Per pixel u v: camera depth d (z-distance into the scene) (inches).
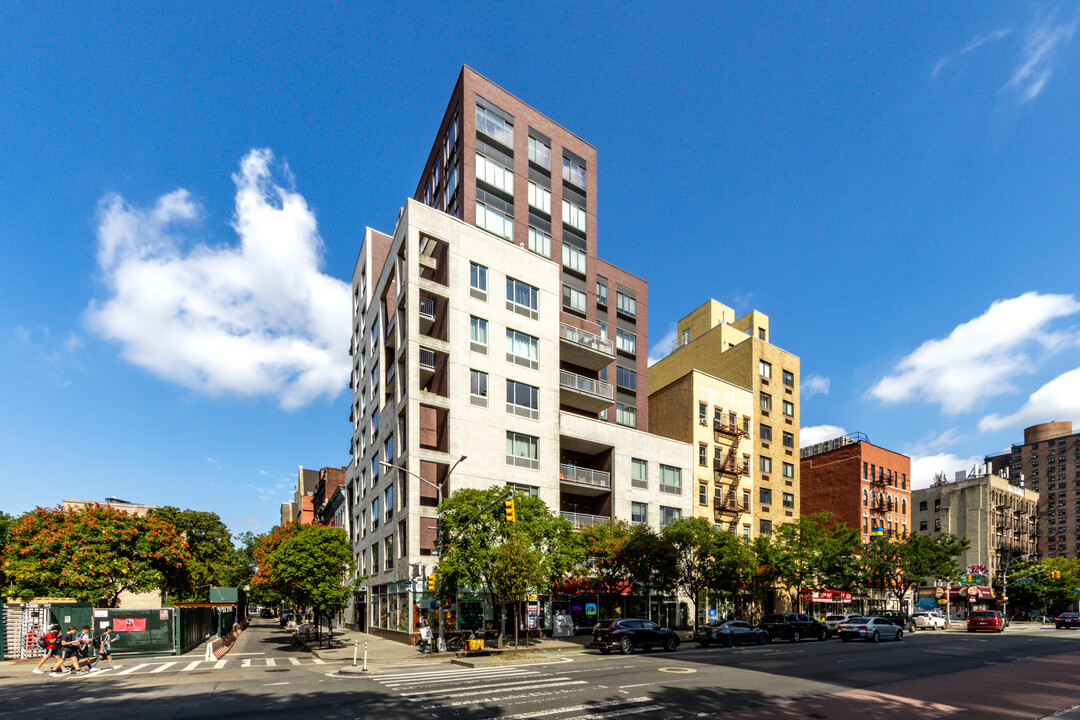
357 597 2054.6
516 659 1029.8
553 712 548.1
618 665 922.7
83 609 1199.6
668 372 2817.4
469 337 1587.1
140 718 545.6
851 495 2650.1
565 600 1596.9
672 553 1493.6
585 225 2085.4
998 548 3417.8
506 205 1833.2
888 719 521.3
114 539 1528.1
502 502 1210.6
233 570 2768.2
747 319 2696.9
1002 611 2970.0
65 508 1696.6
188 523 2498.8
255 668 977.5
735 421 2274.9
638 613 1779.0
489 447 1565.0
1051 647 1240.8
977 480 3462.1
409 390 1466.5
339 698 632.4
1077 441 5078.7
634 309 2217.0
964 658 1019.3
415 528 1419.8
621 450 1859.0
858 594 2522.1
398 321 1636.3
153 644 1202.0
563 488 1769.2
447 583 1157.1
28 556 1451.8
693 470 2065.7
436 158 2076.8
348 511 2511.1
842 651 1155.9
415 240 1541.6
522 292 1732.3
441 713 547.2
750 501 2262.6
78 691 723.4
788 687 691.4
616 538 1459.2
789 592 2231.8
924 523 3659.0
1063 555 5012.3
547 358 1749.5
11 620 1250.6
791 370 2564.0
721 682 727.1
